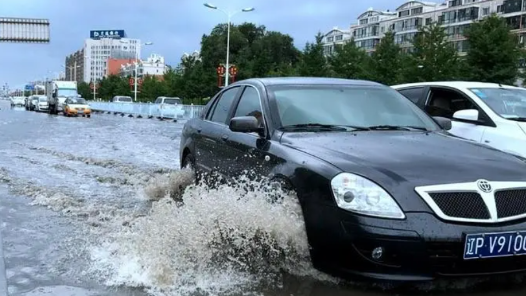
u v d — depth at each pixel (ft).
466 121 21.58
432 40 123.24
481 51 100.99
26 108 203.72
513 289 12.16
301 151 13.58
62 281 12.80
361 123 15.79
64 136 59.77
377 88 17.93
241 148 16.17
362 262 11.41
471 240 11.02
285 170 13.43
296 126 15.34
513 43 100.89
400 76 125.18
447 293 11.87
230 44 290.56
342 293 11.98
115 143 51.44
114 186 25.70
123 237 15.57
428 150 13.34
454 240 10.95
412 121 16.48
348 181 11.75
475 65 102.32
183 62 215.92
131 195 23.31
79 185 25.81
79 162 34.94
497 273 11.38
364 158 12.55
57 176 28.55
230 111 18.71
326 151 13.20
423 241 10.94
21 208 20.49
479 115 21.49
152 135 65.21
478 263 11.21
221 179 17.33
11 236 16.52
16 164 33.19
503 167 12.42
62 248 15.29
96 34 455.63
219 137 18.22
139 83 274.98
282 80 17.66
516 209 11.60
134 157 38.70
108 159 36.37
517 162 13.10
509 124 20.15
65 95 150.41
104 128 80.18
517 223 11.44
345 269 11.75
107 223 18.11
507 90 23.16
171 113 126.31
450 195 11.34
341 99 16.76
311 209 12.30
